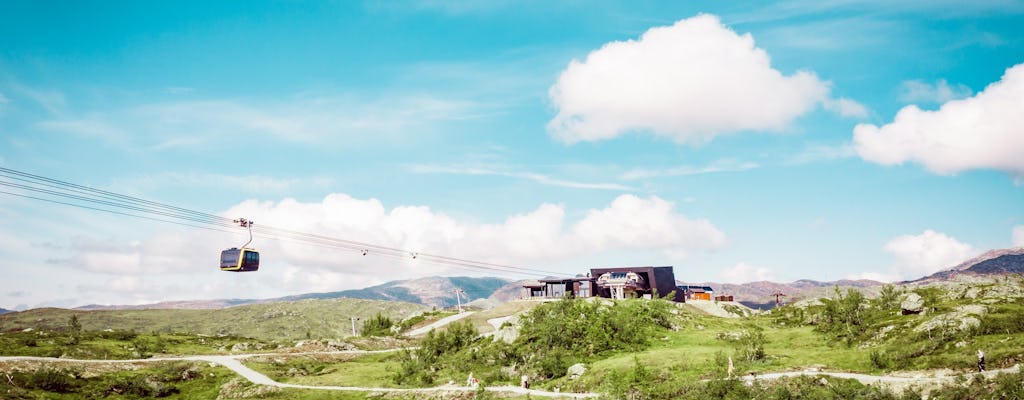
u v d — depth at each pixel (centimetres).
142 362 10281
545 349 9731
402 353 11375
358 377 9788
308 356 11494
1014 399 5212
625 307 11719
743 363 7625
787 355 8019
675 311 12700
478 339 11462
